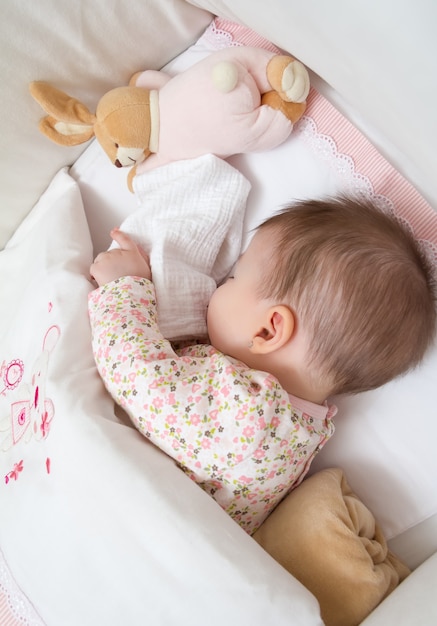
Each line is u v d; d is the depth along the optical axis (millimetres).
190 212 900
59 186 1004
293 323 759
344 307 742
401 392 868
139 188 932
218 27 958
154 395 706
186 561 624
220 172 892
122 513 655
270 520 803
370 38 532
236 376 722
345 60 619
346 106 879
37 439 752
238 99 823
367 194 857
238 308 805
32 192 1033
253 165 935
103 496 667
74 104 892
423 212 825
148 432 720
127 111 863
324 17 567
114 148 896
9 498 758
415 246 790
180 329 854
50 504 708
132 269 858
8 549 736
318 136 887
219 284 965
